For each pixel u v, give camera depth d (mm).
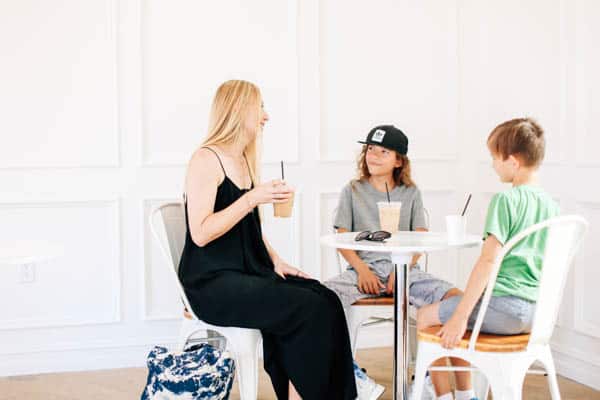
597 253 2859
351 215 2779
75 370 3273
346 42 3504
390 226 2381
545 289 1957
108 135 3242
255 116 2459
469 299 2037
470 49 3650
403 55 3574
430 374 2398
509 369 1986
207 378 2244
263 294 2229
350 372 2248
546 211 2129
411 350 2732
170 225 2525
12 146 3152
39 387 3012
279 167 3439
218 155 2359
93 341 3299
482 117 3617
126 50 3246
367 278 2637
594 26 2855
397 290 2303
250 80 3393
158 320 3354
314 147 3479
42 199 3186
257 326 2230
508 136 2172
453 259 3691
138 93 3264
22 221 3189
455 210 3674
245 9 3369
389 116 3570
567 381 2998
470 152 3672
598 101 2834
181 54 3311
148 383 2320
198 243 2283
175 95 3312
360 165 2814
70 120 3203
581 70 2928
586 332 2914
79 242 3256
